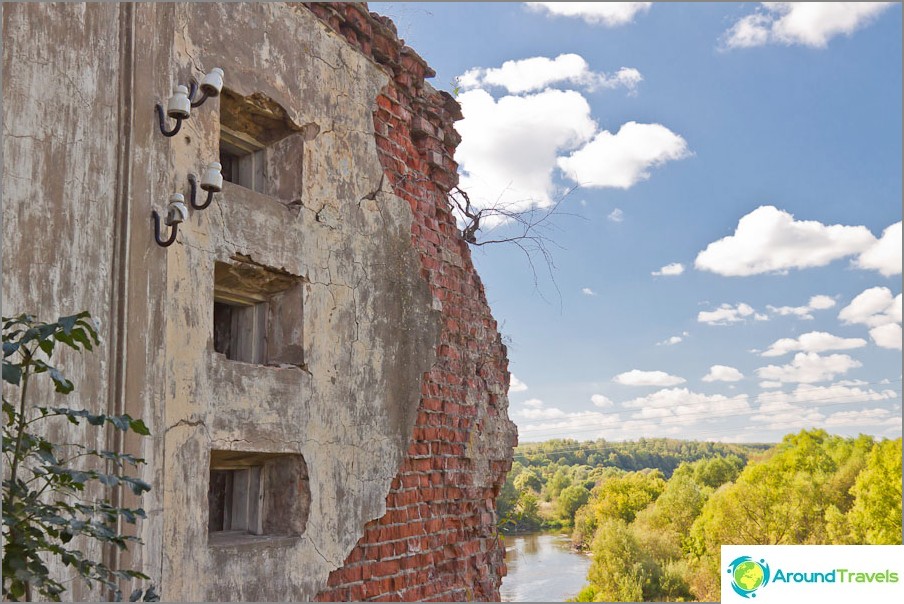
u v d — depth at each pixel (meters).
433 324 5.34
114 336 3.17
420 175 5.49
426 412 5.20
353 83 4.90
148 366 3.31
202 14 3.84
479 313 6.03
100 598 3.03
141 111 3.39
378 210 4.96
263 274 4.16
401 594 4.82
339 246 4.59
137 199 3.32
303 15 4.55
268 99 4.21
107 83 3.28
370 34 5.11
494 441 6.04
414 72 5.47
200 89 3.65
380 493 4.69
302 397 4.22
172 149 3.58
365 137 4.95
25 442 2.21
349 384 4.55
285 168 4.43
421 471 5.10
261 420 3.95
